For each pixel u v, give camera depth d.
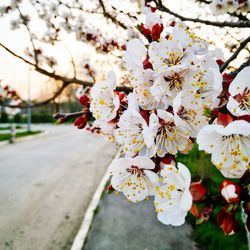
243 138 1.18
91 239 5.34
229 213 1.12
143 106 1.28
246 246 4.70
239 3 2.87
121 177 1.35
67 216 6.62
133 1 3.17
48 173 11.04
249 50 2.55
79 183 9.57
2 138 23.53
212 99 1.22
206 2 3.31
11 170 11.42
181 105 1.24
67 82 2.47
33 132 31.05
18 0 4.01
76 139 25.30
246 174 1.15
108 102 1.44
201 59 1.28
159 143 1.28
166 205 1.18
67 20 4.30
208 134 1.14
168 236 5.45
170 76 1.25
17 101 4.34
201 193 1.12
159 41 1.39
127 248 5.00
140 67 1.30
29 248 5.20
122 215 6.46
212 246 4.94
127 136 1.28
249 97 1.14
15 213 6.80
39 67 2.36
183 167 1.14
